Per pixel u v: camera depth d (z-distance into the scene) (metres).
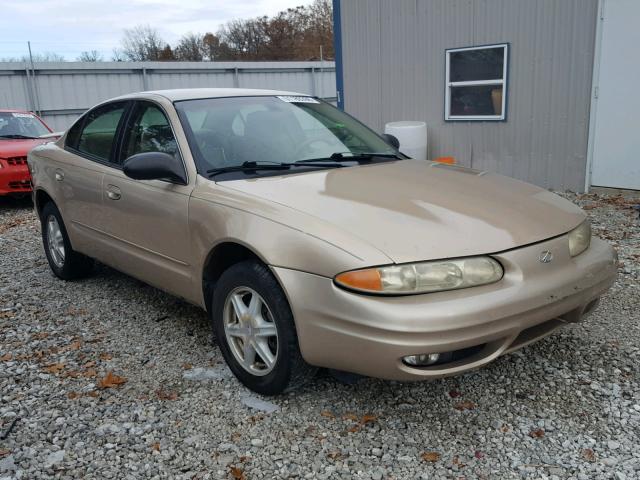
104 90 21.75
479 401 2.95
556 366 3.26
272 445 2.64
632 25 7.34
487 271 2.55
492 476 2.39
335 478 2.41
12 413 2.97
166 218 3.45
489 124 9.13
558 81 8.20
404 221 2.69
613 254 3.14
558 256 2.77
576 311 2.90
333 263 2.52
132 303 4.48
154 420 2.87
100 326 4.06
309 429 2.75
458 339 2.42
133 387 3.20
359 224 2.66
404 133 9.49
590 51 7.80
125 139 4.04
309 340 2.63
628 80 7.51
